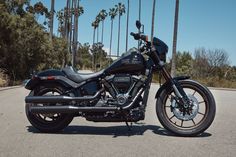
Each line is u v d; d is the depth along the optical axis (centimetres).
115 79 712
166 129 725
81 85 729
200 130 708
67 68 750
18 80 2656
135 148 623
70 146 634
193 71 5247
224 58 5178
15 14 2625
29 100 732
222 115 1038
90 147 628
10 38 2444
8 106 1162
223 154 589
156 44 725
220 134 745
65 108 713
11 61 2620
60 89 741
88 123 859
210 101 709
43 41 3000
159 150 611
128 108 700
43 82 746
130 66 714
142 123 867
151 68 718
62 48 4422
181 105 712
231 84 3528
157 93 728
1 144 645
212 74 5075
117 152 597
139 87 711
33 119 745
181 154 588
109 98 712
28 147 625
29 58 2764
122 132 755
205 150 612
